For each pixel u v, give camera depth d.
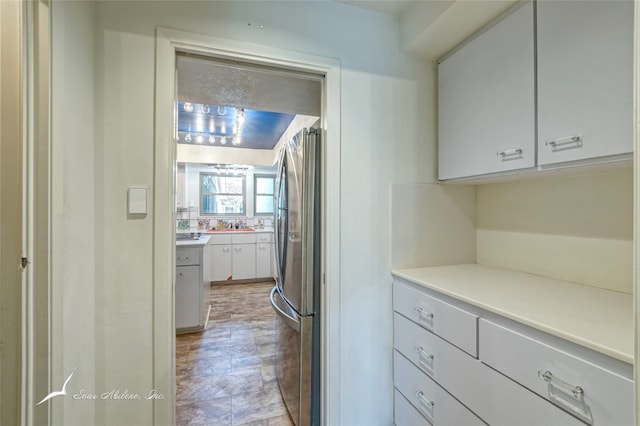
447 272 1.49
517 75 1.13
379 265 1.51
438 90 1.60
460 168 1.43
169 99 1.15
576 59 0.93
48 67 0.77
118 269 1.09
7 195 0.74
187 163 4.92
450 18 1.26
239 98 1.85
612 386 0.66
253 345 2.57
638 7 0.47
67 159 0.87
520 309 0.93
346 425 1.43
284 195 1.79
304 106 1.98
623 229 1.10
